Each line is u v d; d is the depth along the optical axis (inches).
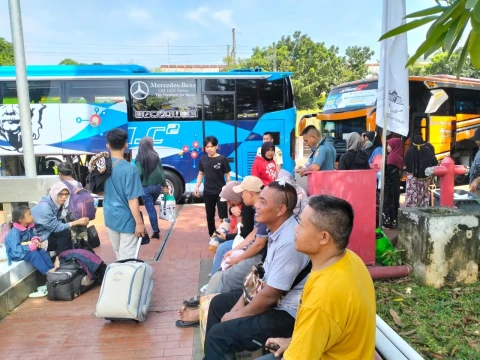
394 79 207.0
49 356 127.3
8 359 126.0
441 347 119.4
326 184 177.6
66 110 366.0
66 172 215.0
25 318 153.9
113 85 369.4
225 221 188.9
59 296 168.1
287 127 383.9
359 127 458.0
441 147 457.7
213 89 377.7
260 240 125.4
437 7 68.9
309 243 70.9
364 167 220.1
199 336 138.3
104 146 370.9
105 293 143.9
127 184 161.0
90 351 129.9
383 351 96.3
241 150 382.3
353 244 181.8
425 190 256.8
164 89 373.7
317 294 65.5
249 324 96.0
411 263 172.6
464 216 161.2
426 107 438.6
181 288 181.5
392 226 267.1
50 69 364.5
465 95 474.6
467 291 156.4
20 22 224.7
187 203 407.8
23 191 201.8
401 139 265.4
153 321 150.2
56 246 192.9
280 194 99.8
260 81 380.2
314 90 1407.5
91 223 315.9
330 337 64.3
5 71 360.5
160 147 376.5
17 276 167.2
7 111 362.6
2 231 199.3
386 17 204.4
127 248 167.5
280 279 94.6
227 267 137.4
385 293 157.6
